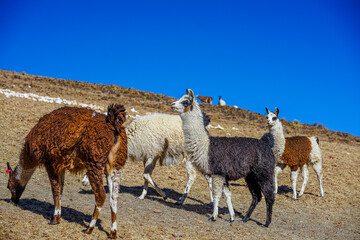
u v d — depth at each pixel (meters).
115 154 4.64
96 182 4.42
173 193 9.05
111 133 4.55
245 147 6.52
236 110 33.06
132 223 5.45
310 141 10.23
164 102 30.12
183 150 8.12
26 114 14.43
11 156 9.53
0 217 4.66
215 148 6.43
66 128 4.48
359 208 9.51
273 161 6.75
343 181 12.28
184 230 5.55
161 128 7.97
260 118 30.06
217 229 5.96
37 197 6.27
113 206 4.57
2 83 24.36
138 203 7.23
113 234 4.54
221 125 21.70
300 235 6.45
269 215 6.65
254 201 6.99
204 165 6.50
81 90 29.59
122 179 9.77
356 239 6.68
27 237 4.14
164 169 11.43
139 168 11.08
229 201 6.74
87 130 4.45
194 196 9.08
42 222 4.79
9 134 11.57
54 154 4.52
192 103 6.56
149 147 7.91
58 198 4.80
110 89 33.94
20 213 5.05
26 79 29.80
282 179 12.16
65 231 4.56
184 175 11.12
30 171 5.32
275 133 9.34
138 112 21.31
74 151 4.54
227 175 6.50
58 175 4.77
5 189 6.51
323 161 14.70
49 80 32.59
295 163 9.70
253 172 6.70
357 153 17.77
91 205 6.26
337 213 8.80
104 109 20.48
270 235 6.11
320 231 6.99
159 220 5.95
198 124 6.54
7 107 14.86
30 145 4.75
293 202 9.48
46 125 4.64
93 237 4.50
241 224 6.64
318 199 9.99
